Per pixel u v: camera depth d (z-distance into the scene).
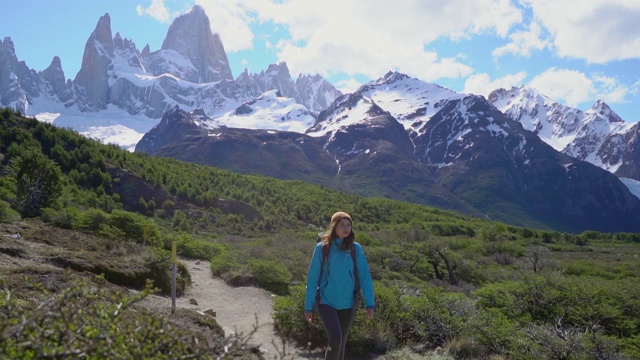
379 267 22.73
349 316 5.39
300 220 53.62
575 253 52.69
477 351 7.62
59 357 2.42
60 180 24.06
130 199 41.06
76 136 45.28
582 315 9.05
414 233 41.12
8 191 22.67
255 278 14.39
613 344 7.26
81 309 2.80
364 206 66.44
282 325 8.20
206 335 6.00
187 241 22.64
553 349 7.19
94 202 33.84
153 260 10.82
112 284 8.93
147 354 2.72
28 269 6.86
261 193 58.81
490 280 24.22
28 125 42.88
